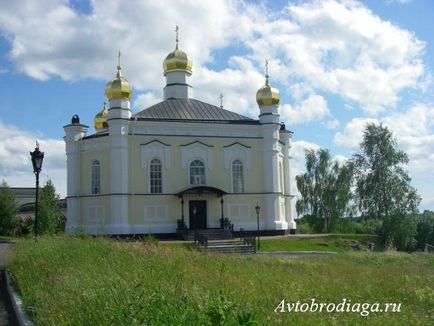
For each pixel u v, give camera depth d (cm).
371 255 2975
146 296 841
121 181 4966
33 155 2484
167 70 6047
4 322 1144
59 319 887
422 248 7888
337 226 7688
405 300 1247
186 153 5228
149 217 5041
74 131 5303
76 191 5244
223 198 5253
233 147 5362
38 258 1633
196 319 700
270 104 5447
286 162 5916
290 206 5834
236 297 972
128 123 5066
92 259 1507
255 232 5253
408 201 6675
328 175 7738
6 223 6112
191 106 5666
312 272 1767
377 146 6881
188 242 4497
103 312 805
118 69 5119
